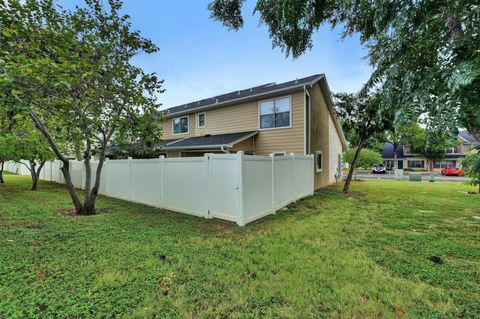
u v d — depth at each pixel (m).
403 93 2.58
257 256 3.51
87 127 5.57
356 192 10.67
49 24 4.99
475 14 2.30
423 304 2.42
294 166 8.01
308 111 10.20
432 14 2.50
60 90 5.02
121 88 6.09
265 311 2.29
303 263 3.30
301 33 4.77
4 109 4.52
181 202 6.35
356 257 3.52
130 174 7.98
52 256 3.41
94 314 2.20
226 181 5.44
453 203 7.87
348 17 4.36
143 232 4.59
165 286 2.69
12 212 6.02
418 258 3.50
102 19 5.93
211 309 2.31
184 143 11.65
